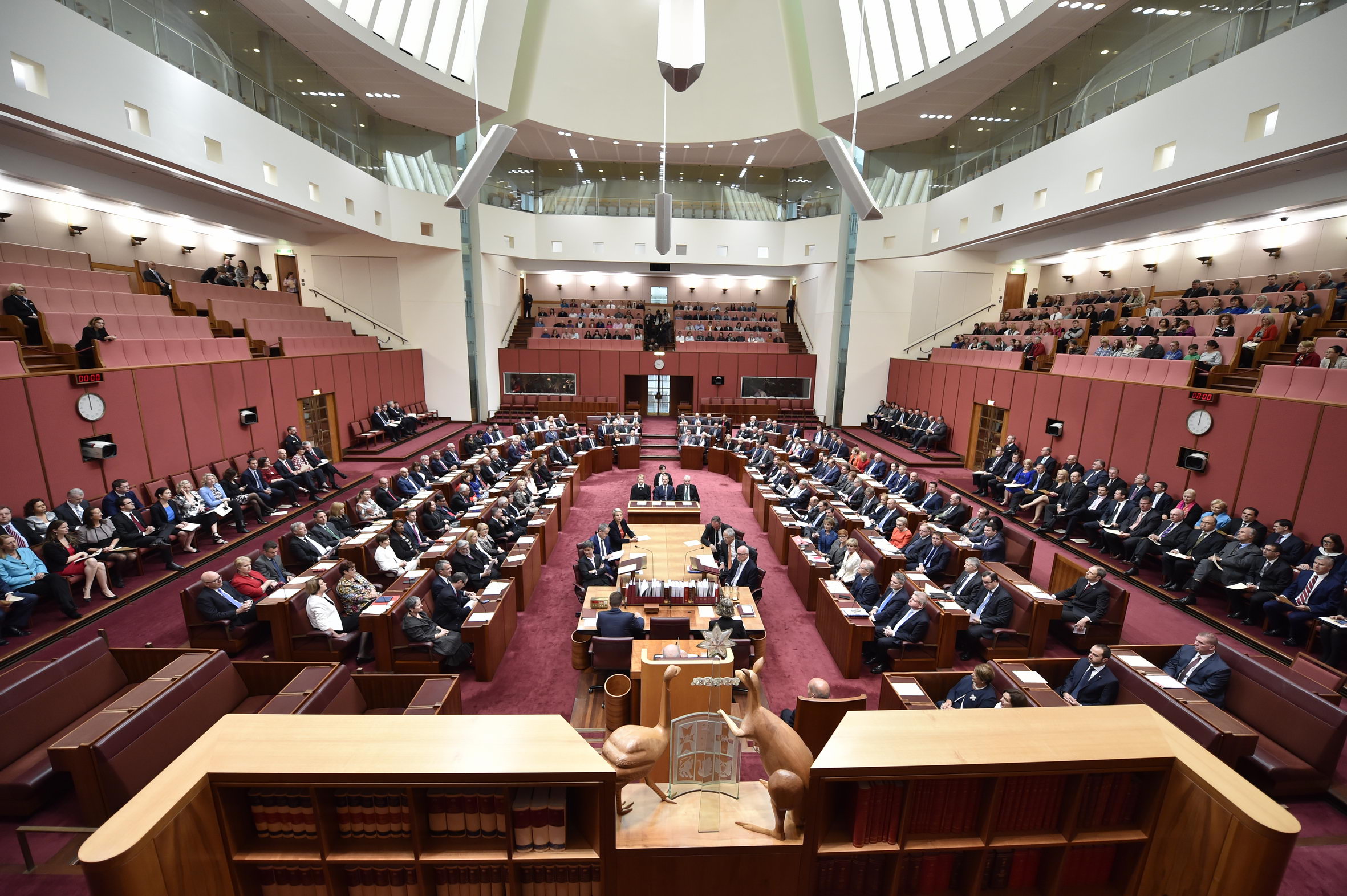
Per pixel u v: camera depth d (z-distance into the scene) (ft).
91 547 29.68
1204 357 38.99
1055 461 46.06
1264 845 8.86
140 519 32.96
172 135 37.22
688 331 93.04
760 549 39.65
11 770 16.20
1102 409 43.96
